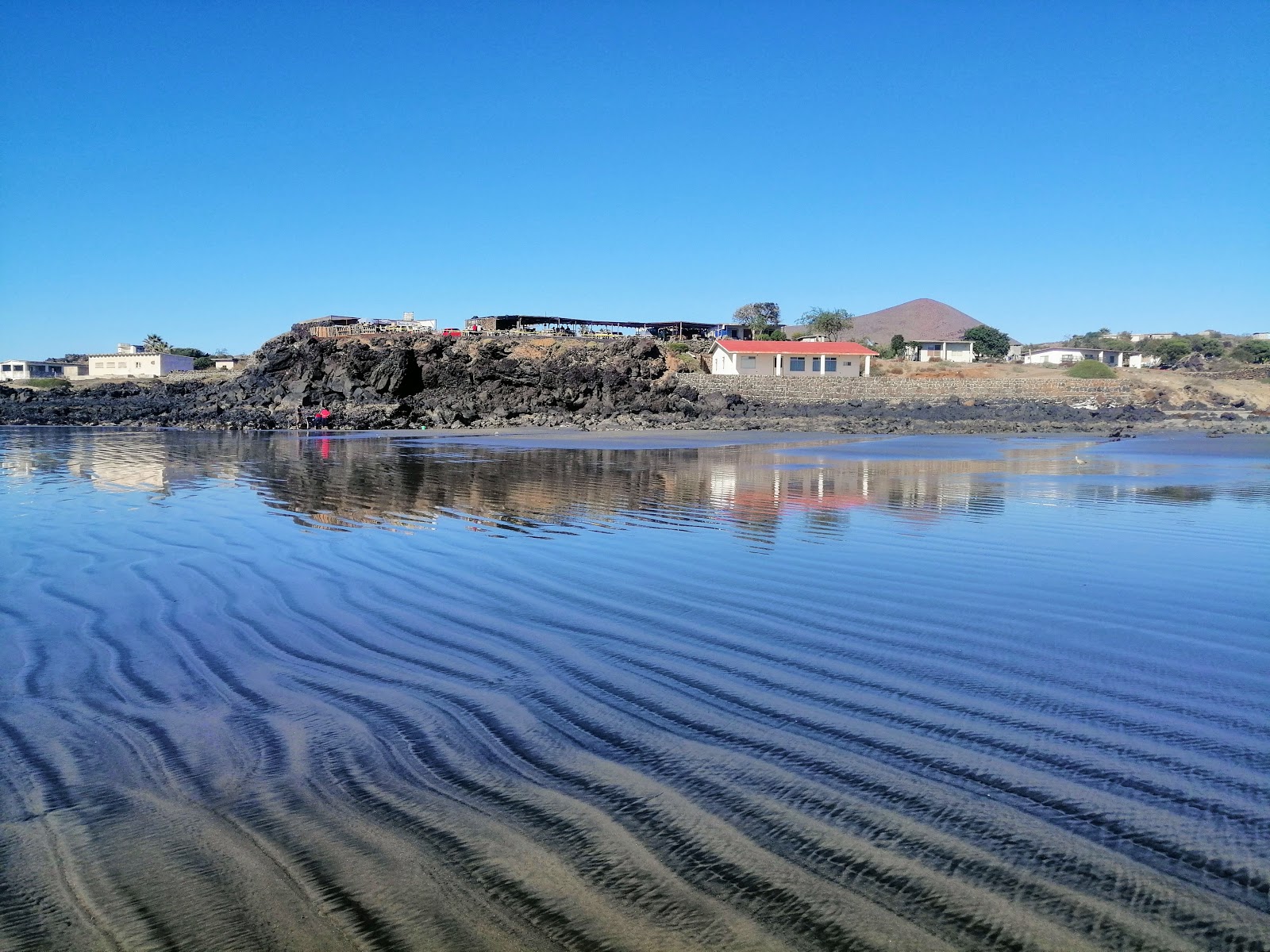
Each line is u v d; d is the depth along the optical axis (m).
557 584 10.84
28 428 52.91
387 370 68.56
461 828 4.80
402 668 7.63
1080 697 6.88
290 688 7.11
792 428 60.03
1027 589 10.62
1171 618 9.29
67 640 8.38
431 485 22.11
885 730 6.21
